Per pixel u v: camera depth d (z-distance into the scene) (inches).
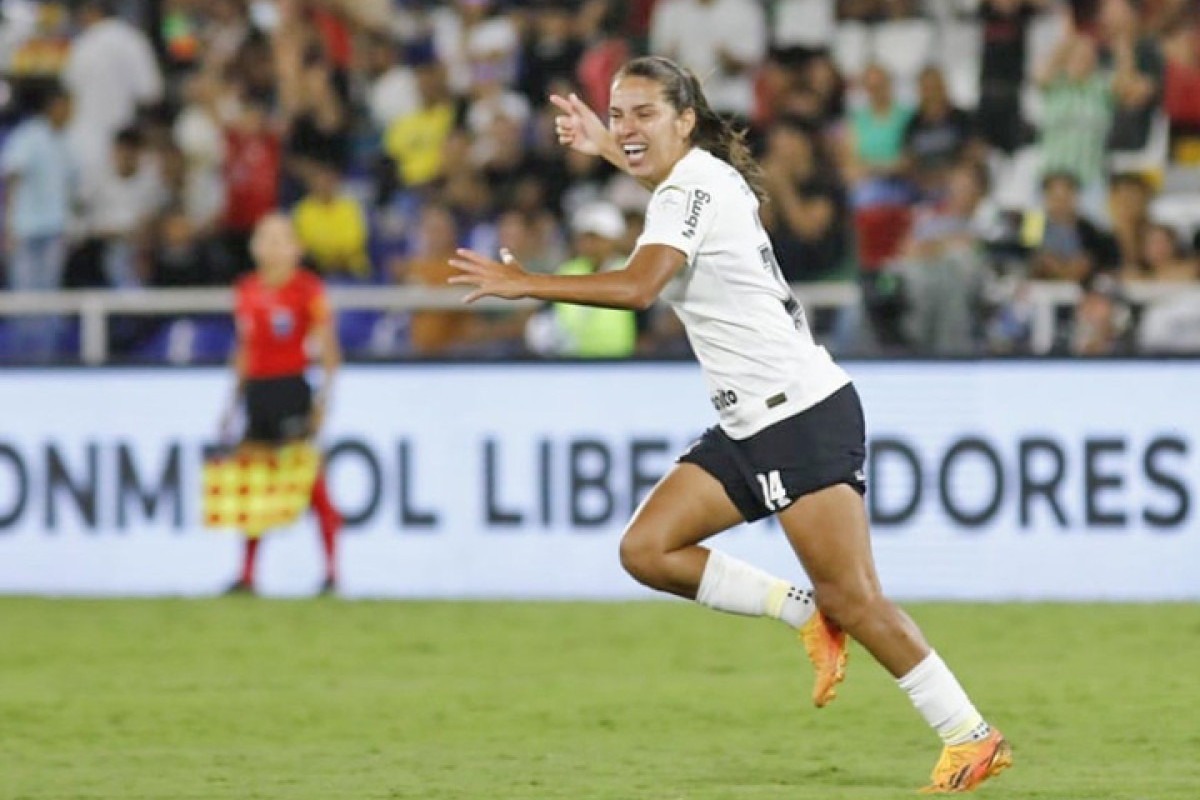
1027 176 1910.7
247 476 1507.1
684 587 776.9
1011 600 1441.9
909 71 2030.0
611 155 819.4
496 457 1507.1
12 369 1555.1
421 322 1724.9
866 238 1835.6
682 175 739.4
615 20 2058.3
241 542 1534.2
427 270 1836.9
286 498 1508.4
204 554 1539.1
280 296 1470.2
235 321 1777.8
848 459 746.2
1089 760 846.5
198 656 1203.2
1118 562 1443.2
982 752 743.1
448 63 2055.9
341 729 950.4
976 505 1454.2
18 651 1227.2
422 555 1514.5
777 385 743.7
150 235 1942.7
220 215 1973.4
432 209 1862.7
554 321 1680.6
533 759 861.2
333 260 1898.4
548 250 1808.6
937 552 1457.9
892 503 1460.4
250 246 1941.4
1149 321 1646.2
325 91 2006.6
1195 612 1354.6
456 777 814.5
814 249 1804.9
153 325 1777.8
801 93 1918.1
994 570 1451.8
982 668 1123.3
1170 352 1434.5
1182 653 1173.1
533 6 2073.1
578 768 835.4
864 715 976.9
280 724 967.0
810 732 930.1
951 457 1455.5
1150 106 1904.5
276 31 2050.9
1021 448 1449.3
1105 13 1931.6
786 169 1807.3
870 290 1646.2
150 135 1988.2
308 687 1083.9
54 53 2153.1
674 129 749.9
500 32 2026.3
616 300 717.3
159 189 1975.9
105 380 1546.5
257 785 799.1
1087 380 1443.2
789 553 1451.8
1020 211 1795.0
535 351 1686.8
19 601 1487.5
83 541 1549.0
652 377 1488.7
